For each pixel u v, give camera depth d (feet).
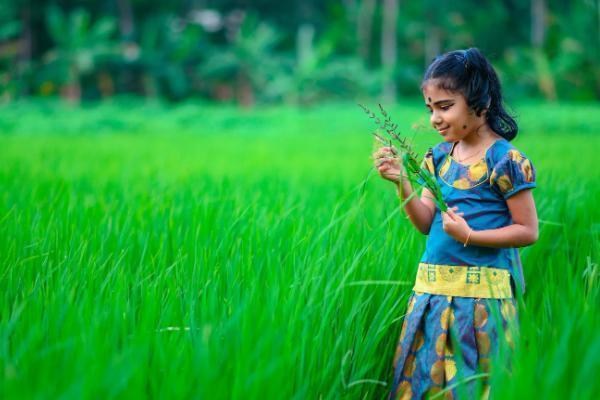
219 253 10.48
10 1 108.78
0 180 20.92
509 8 132.05
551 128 60.75
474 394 8.15
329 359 8.24
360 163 32.24
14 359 7.07
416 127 8.77
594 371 6.30
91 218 13.47
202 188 17.69
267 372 6.65
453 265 8.67
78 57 100.83
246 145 46.52
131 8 123.75
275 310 8.14
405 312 10.01
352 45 119.34
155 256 10.91
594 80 107.55
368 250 10.02
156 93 111.55
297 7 141.08
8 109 85.25
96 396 6.23
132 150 40.40
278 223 11.69
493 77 8.55
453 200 8.85
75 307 8.14
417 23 122.21
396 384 8.79
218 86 119.34
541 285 10.89
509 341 8.16
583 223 12.83
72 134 64.08
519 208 8.46
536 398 6.39
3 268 10.50
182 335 8.23
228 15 139.23
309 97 106.42
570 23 108.78
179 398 6.62
